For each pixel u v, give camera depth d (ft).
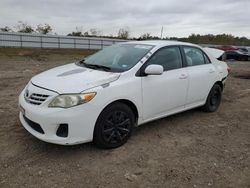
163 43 16.20
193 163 12.33
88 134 12.17
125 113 13.35
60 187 10.21
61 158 12.24
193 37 219.00
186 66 16.85
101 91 12.22
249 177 11.41
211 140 14.99
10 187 10.09
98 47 148.05
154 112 14.98
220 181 11.03
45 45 132.36
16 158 12.09
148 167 11.83
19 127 15.43
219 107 21.48
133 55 14.98
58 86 12.12
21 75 36.19
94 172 11.27
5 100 21.31
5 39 121.08
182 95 16.48
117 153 12.91
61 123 11.60
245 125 17.63
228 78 38.14
